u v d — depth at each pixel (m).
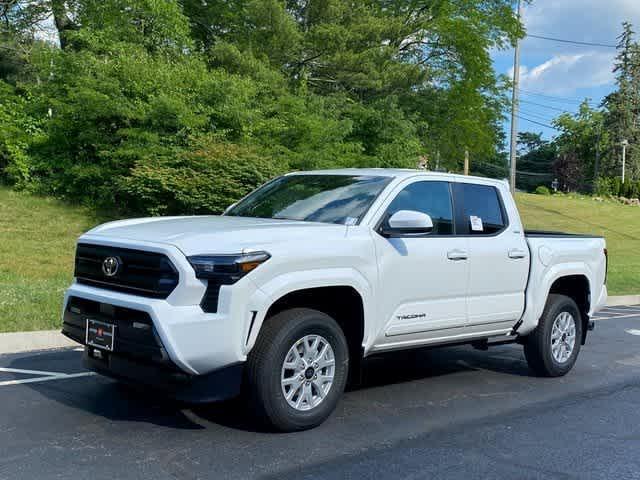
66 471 4.23
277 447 4.80
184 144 17.12
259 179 16.27
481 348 7.03
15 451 4.54
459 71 27.78
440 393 6.64
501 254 6.65
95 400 5.77
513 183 27.88
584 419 5.97
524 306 7.00
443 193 6.38
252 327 4.74
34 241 14.39
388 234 5.68
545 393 6.88
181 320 4.51
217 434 5.01
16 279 11.21
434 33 26.94
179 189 15.72
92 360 5.23
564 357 7.64
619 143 81.75
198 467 4.38
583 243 7.83
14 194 17.12
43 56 17.89
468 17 27.12
